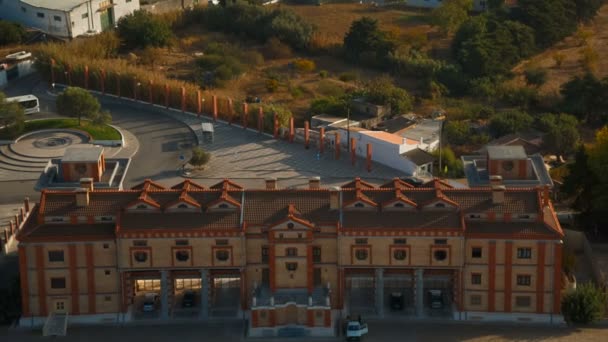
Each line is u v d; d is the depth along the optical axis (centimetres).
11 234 16900
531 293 14250
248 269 14388
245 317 14525
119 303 14438
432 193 14438
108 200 14438
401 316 14512
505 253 14075
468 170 16512
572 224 17162
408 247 14100
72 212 14262
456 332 14112
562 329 14200
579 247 16550
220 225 14100
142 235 14062
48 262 14200
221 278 15212
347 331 13900
